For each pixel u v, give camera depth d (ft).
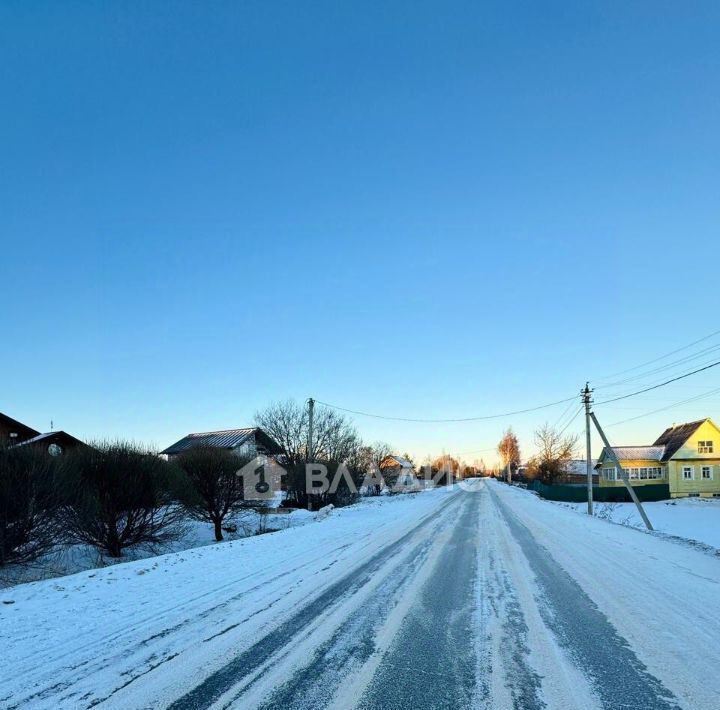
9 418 96.84
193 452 65.00
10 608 21.25
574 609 21.08
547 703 12.61
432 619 19.61
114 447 48.44
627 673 14.44
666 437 179.93
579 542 41.93
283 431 128.36
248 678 13.97
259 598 22.67
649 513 96.73
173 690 13.20
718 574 28.89
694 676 14.21
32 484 37.52
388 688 13.41
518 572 28.78
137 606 21.39
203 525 69.67
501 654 15.92
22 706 12.37
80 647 16.39
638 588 24.91
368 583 25.79
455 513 71.51
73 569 41.06
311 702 12.58
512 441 340.39
